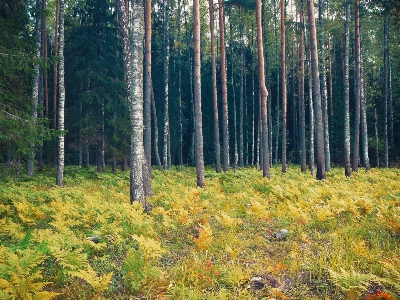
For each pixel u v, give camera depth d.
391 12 18.58
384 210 8.03
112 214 8.60
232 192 13.70
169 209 9.55
